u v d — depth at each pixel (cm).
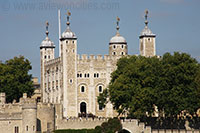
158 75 18700
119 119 17925
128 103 18400
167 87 18475
